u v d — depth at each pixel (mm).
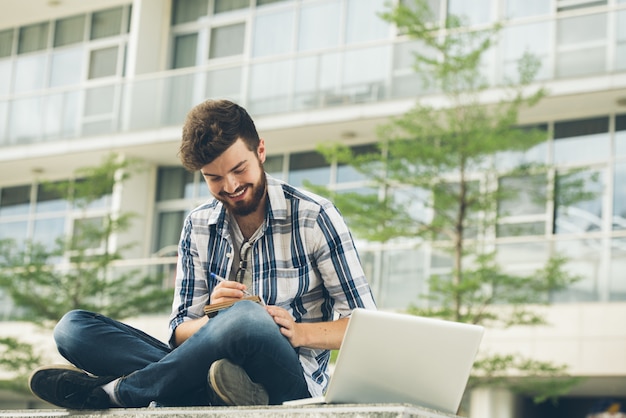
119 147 17031
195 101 16688
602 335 12344
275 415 2529
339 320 2938
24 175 18156
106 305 14102
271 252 3078
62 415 2891
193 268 3176
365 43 15438
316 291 3135
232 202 2979
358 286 3064
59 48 18453
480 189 13547
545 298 12586
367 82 15336
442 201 11711
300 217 3086
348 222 11945
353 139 15820
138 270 14547
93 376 2896
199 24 17484
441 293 11883
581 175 13734
